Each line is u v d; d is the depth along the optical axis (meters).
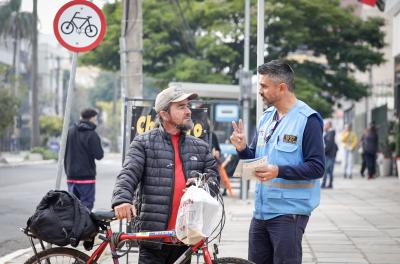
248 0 24.84
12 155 70.81
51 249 6.42
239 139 6.41
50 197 6.23
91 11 9.27
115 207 6.08
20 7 72.12
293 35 37.31
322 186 25.20
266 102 6.37
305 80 37.09
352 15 38.72
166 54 39.22
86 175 12.45
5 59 80.75
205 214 5.79
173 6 38.03
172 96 6.30
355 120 53.06
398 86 30.08
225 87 28.12
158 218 6.20
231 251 11.03
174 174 6.26
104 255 9.72
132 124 10.17
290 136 6.23
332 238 12.53
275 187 6.26
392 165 32.75
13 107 44.88
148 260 6.31
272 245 6.44
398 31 22.92
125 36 17.05
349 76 39.56
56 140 78.44
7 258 10.51
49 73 110.25
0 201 19.16
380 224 14.49
